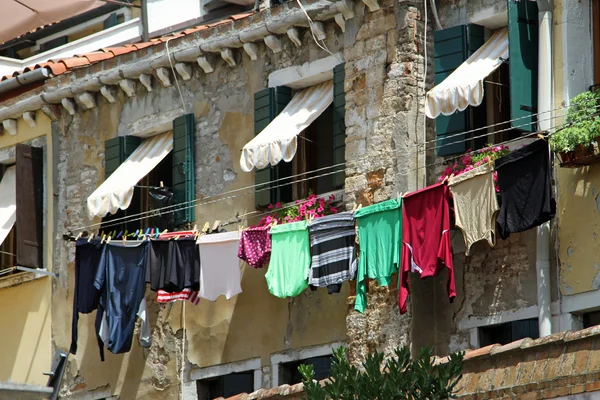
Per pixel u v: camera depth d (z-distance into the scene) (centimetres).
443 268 2536
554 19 2417
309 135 2836
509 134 2514
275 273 2622
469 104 2422
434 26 2627
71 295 3183
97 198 3012
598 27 2420
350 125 2666
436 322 2533
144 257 2833
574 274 2350
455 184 2403
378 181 2600
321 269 2558
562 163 2331
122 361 3041
